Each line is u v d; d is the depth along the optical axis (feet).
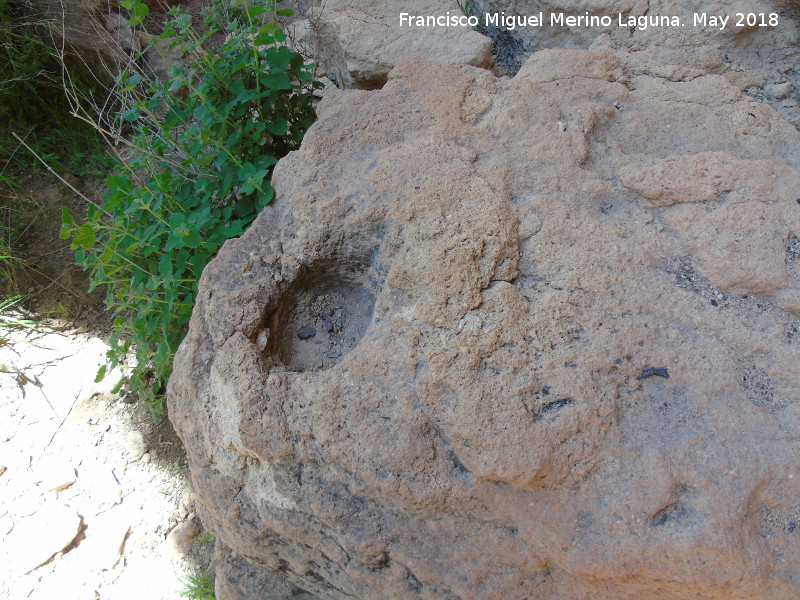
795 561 2.42
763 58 4.90
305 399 2.79
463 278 2.83
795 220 3.11
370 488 2.69
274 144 4.75
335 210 3.20
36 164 6.38
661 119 3.71
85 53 6.43
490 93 3.73
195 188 4.35
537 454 2.51
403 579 2.74
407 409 2.65
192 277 4.39
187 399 3.05
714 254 3.01
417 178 3.15
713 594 2.45
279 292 3.19
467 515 2.64
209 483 3.05
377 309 2.96
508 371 2.65
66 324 5.55
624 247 3.00
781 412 2.64
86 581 4.37
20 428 4.99
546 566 2.59
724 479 2.46
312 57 5.72
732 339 2.80
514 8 5.85
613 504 2.48
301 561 3.02
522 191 3.22
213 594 4.21
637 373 2.69
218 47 5.72
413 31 5.49
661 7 5.06
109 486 4.76
